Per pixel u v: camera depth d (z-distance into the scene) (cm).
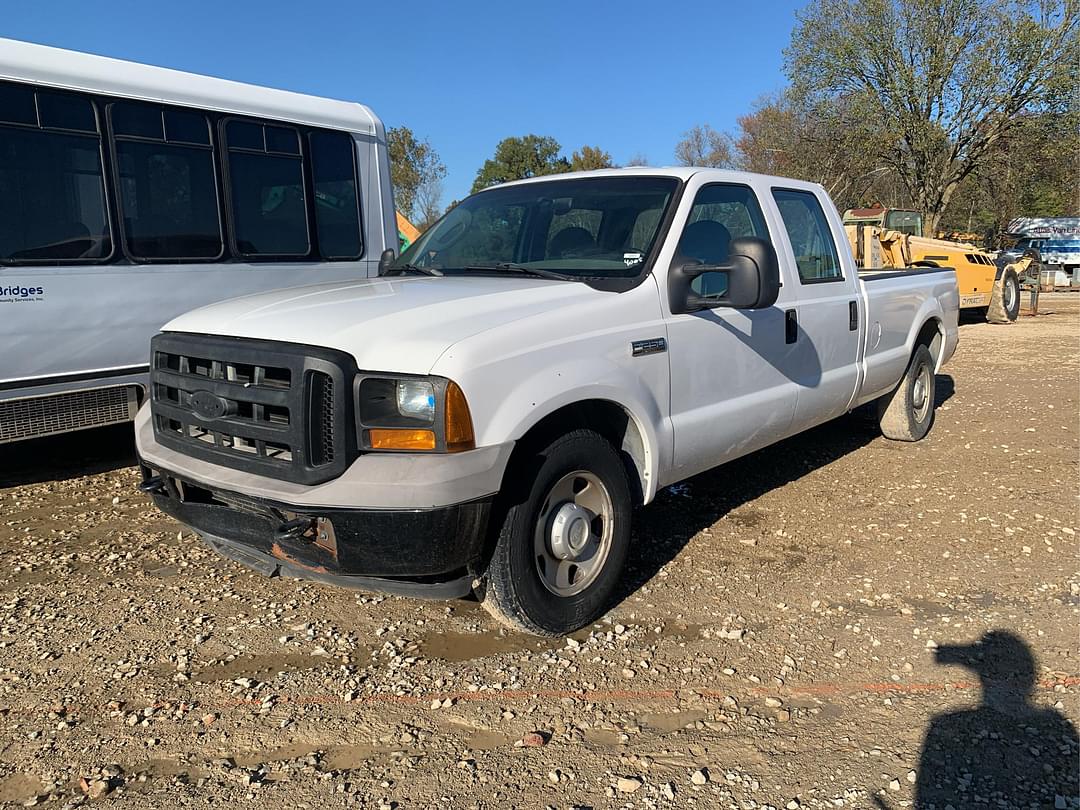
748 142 4975
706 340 427
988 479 604
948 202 3198
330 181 789
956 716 313
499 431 319
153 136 654
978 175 3288
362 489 304
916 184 3200
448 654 362
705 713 317
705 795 271
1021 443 709
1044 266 3456
